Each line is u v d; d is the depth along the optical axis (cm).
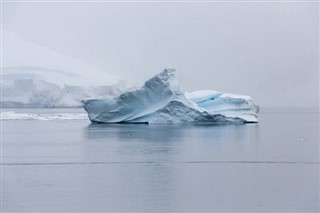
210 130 5522
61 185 2400
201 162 3116
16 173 2747
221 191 2269
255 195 2195
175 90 6109
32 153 3631
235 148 3906
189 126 5988
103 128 5869
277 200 2116
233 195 2194
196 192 2247
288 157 3375
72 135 5112
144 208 1998
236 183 2439
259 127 6531
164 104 6159
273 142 4456
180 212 1950
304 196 2180
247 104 7006
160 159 3241
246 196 2177
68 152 3666
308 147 4044
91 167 2933
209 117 6197
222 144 4197
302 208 2005
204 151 3672
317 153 3597
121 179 2539
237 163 3089
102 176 2628
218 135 4969
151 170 2811
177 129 5584
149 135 4919
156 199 2125
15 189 2322
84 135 5044
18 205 2048
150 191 2261
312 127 7025
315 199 2133
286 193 2236
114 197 2156
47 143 4359
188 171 2773
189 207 2011
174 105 6100
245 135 5103
